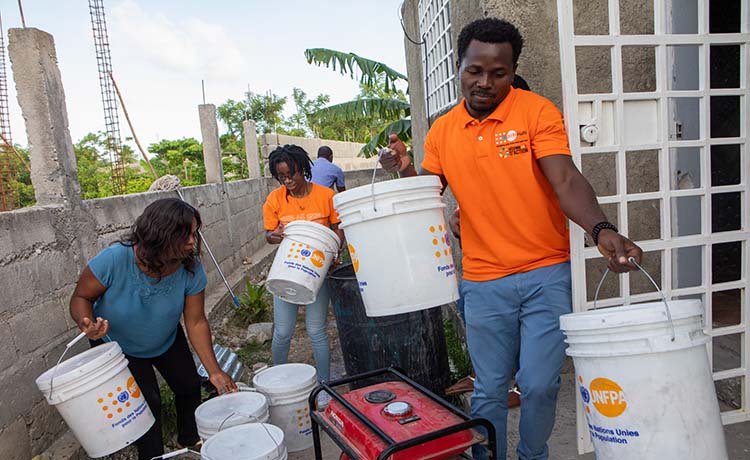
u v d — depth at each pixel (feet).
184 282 9.74
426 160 8.18
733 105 14.99
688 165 10.96
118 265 8.99
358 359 12.37
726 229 15.24
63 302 11.85
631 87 11.21
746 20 8.31
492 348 7.84
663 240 8.45
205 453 8.35
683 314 5.56
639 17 11.12
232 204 28.63
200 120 26.84
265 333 19.26
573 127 7.86
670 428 5.56
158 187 20.47
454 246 16.56
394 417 6.91
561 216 7.59
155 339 9.90
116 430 8.46
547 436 7.80
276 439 8.66
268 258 33.53
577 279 7.63
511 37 6.98
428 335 12.19
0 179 15.35
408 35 23.99
